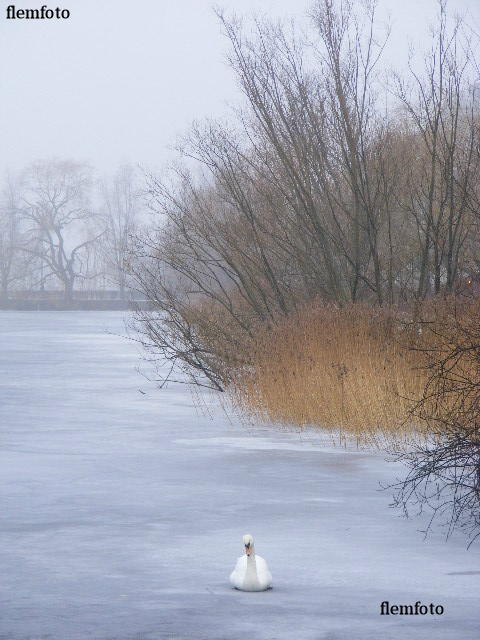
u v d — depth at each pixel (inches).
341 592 417.4
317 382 909.8
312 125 1144.2
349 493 621.0
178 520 550.6
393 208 1181.7
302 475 682.8
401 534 518.0
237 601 403.5
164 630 367.2
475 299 903.1
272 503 593.9
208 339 1160.8
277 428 911.7
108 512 571.2
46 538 510.3
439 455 578.2
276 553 480.7
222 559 468.8
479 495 553.9
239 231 1173.7
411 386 826.8
